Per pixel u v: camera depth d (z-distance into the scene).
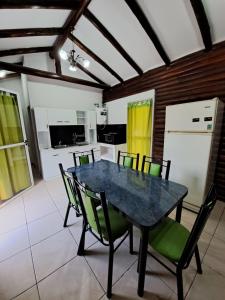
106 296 1.19
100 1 2.19
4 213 2.32
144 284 1.26
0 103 2.56
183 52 2.76
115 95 4.57
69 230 1.93
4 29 2.26
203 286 1.25
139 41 2.76
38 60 3.54
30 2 1.84
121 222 1.38
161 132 3.45
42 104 3.91
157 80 3.35
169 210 1.18
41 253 1.59
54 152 3.69
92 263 1.47
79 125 4.57
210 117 2.00
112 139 4.24
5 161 2.68
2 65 2.91
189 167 2.28
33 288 1.25
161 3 2.01
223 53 2.33
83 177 1.89
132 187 1.59
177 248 1.13
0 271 1.40
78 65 4.00
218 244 1.67
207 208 0.91
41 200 2.71
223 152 2.47
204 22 2.05
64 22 2.63
